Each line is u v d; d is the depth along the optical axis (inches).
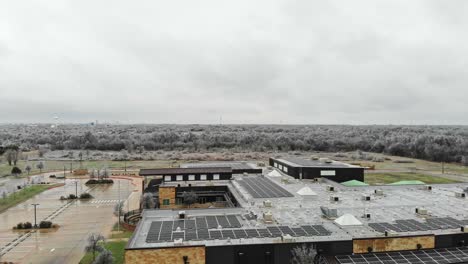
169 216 2262.6
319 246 1775.3
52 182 5064.0
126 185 4832.7
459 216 2269.9
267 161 6574.8
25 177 5472.4
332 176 3619.6
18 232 2851.9
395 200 2726.4
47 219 3216.0
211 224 2074.3
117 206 3339.1
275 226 2030.0
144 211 2262.6
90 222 3120.1
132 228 2903.5
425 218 2207.2
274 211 2367.1
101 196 4180.6
